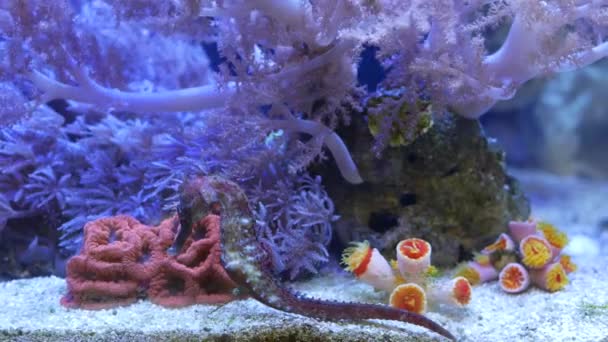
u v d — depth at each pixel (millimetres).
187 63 472
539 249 409
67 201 447
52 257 457
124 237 391
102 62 422
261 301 334
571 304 382
